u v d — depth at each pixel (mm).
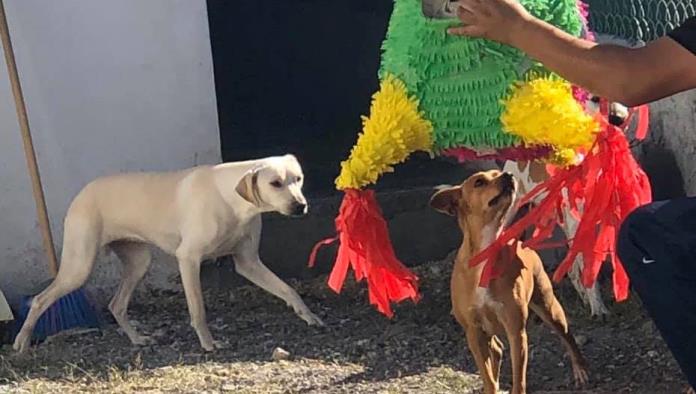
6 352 5188
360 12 8234
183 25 5637
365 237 3631
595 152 3400
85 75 5586
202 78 5688
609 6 5910
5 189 5559
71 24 5547
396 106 3334
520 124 3262
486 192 3850
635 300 5211
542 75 3260
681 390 4324
